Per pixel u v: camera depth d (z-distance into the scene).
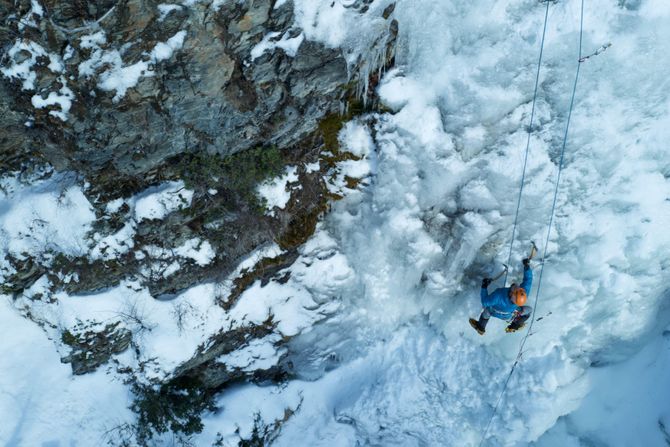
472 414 9.41
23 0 5.85
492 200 8.76
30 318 8.52
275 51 7.12
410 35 7.89
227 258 8.62
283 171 8.43
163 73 6.66
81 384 8.97
